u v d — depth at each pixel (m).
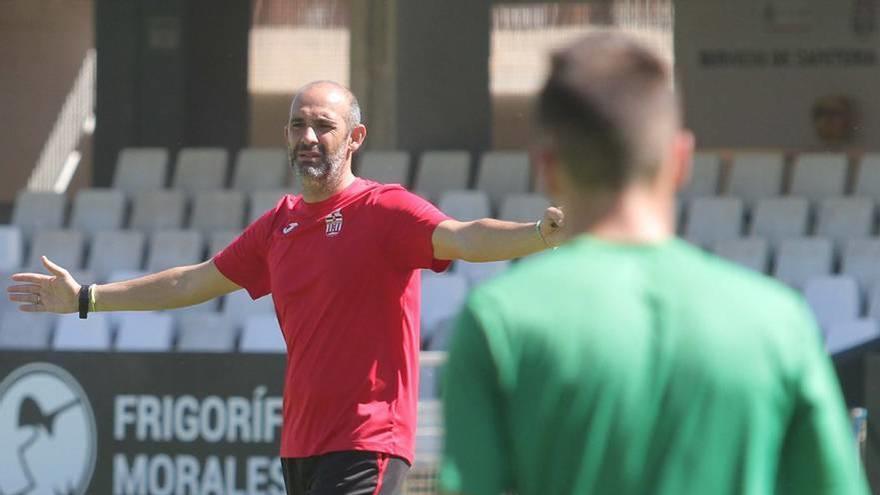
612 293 7.37
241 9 69.62
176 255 50.62
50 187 84.38
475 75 56.91
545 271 7.50
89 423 27.91
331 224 16.22
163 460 27.55
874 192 50.38
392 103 56.62
